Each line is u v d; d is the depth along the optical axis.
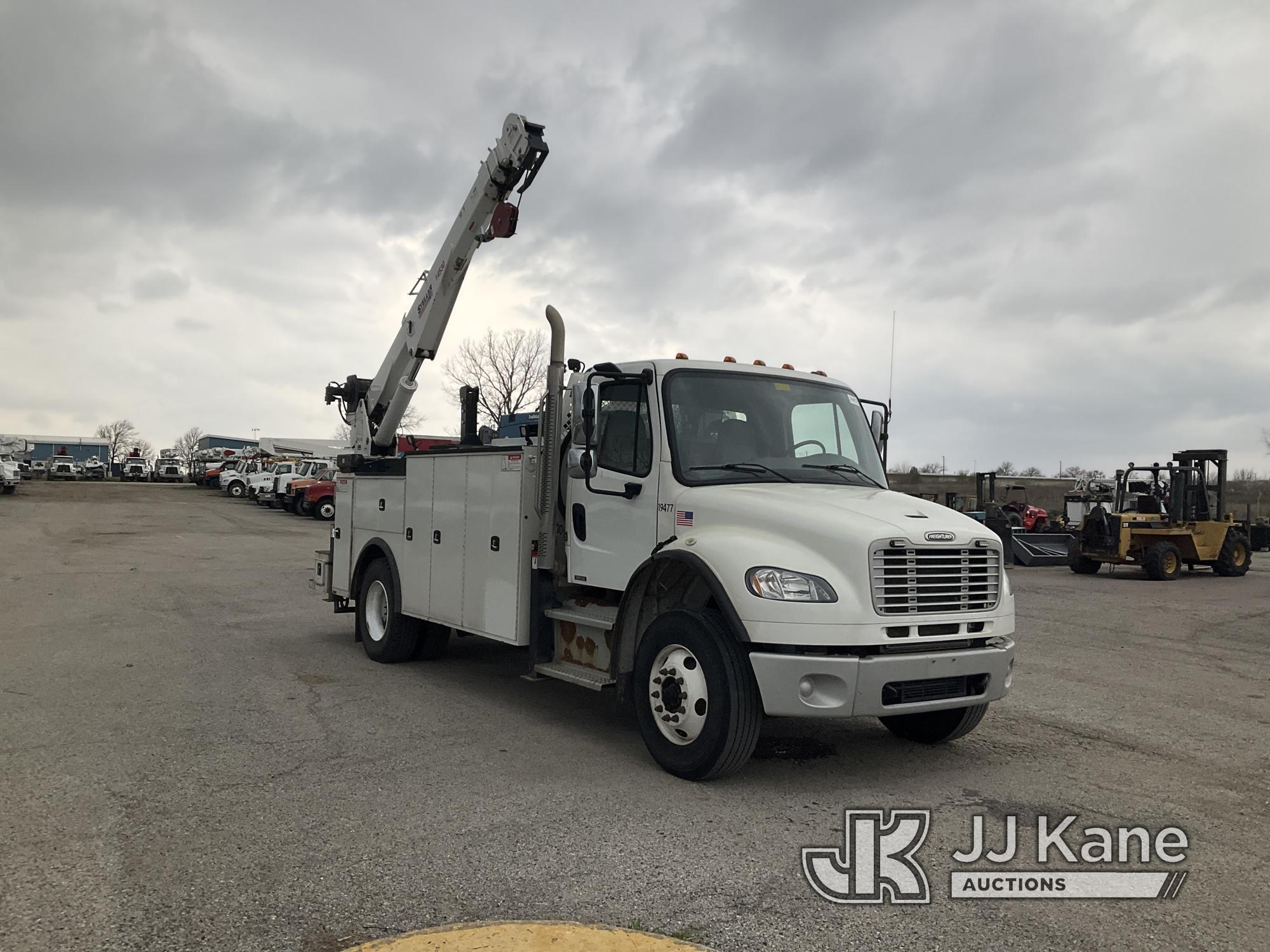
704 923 3.39
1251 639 11.12
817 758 5.66
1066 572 21.58
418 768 5.27
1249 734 6.45
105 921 3.32
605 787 4.98
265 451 58.56
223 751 5.53
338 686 7.50
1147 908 3.62
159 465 78.06
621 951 3.15
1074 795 5.02
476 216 8.97
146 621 10.77
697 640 5.03
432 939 3.20
